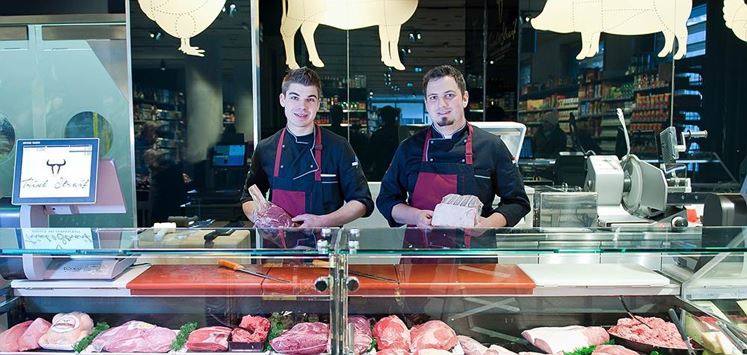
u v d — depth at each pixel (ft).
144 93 11.51
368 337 4.72
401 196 7.29
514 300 4.98
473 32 17.20
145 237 5.07
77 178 5.19
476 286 4.89
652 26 14.51
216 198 11.76
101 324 4.93
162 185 11.66
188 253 4.64
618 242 4.81
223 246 4.72
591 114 14.87
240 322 4.90
